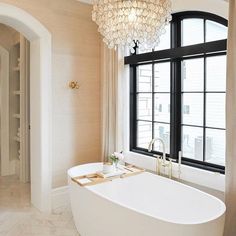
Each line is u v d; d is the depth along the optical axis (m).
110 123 3.73
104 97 3.77
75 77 3.70
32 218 3.21
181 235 1.93
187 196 2.65
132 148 3.88
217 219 2.04
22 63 4.34
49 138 3.43
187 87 3.21
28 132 4.45
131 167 3.38
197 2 2.88
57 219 3.20
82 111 3.80
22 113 4.40
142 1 1.90
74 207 2.92
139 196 3.12
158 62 3.48
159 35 2.13
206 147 3.07
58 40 3.49
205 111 3.05
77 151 3.76
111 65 3.70
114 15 1.96
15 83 4.91
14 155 4.98
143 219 2.08
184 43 3.24
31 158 3.58
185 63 3.21
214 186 2.78
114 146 3.74
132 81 3.84
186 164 3.16
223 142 2.92
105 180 2.92
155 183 2.98
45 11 3.34
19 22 3.16
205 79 3.02
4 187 4.23
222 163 2.94
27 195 3.92
